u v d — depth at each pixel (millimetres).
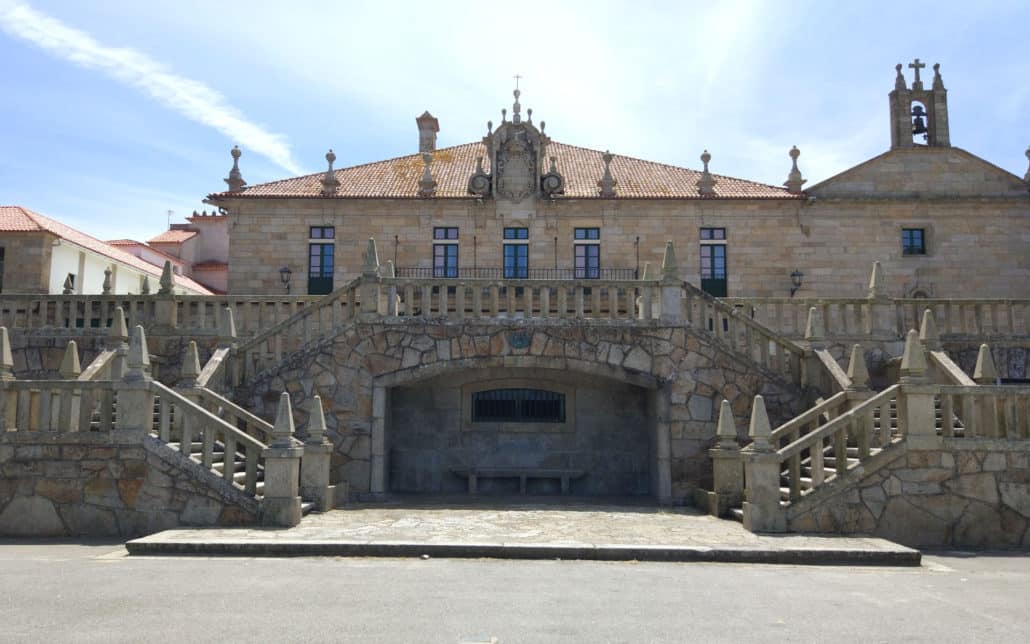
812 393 17953
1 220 31984
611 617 7906
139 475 13570
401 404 20781
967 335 21188
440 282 18688
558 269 29750
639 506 17469
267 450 13555
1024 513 13500
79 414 14508
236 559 11180
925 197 30188
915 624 7793
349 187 30953
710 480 18016
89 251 33531
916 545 13414
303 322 18766
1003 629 7625
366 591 9008
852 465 14359
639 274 29688
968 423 13836
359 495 17969
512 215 29938
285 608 8102
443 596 8797
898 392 14047
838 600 8883
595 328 18469
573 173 32562
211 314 21750
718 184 31625
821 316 18625
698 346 18438
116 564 10695
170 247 46625
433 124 38500
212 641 6848
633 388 20906
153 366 20609
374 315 18453
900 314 21328
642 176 32438
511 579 9883
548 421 20953
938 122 31375
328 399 18234
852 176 30641
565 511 16219
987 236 30297
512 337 18438
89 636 6977
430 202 29953
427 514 15398
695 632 7359
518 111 30547
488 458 20734
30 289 30844
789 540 12547
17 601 8367
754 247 30031
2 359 13836
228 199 29922
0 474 13617
